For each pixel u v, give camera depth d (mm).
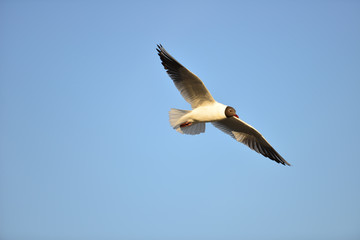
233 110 12703
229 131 14516
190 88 12656
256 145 14312
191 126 13969
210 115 12789
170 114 13234
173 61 12344
